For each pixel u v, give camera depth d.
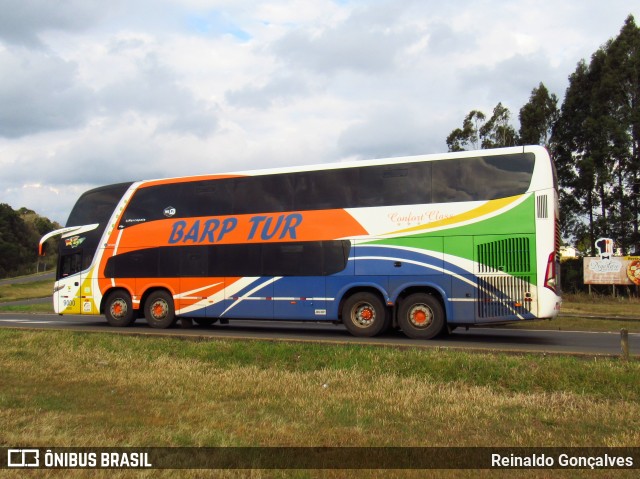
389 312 14.09
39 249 18.06
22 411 7.20
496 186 13.13
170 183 16.61
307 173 14.88
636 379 8.16
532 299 12.56
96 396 8.02
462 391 8.16
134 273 16.67
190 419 6.80
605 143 31.69
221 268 15.45
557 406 7.34
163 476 5.00
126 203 17.17
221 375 9.28
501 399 7.65
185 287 15.89
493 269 12.91
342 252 14.20
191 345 11.43
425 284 13.39
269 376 9.20
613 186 32.50
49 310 27.89
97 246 17.36
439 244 13.38
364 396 7.85
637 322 19.56
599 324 18.98
